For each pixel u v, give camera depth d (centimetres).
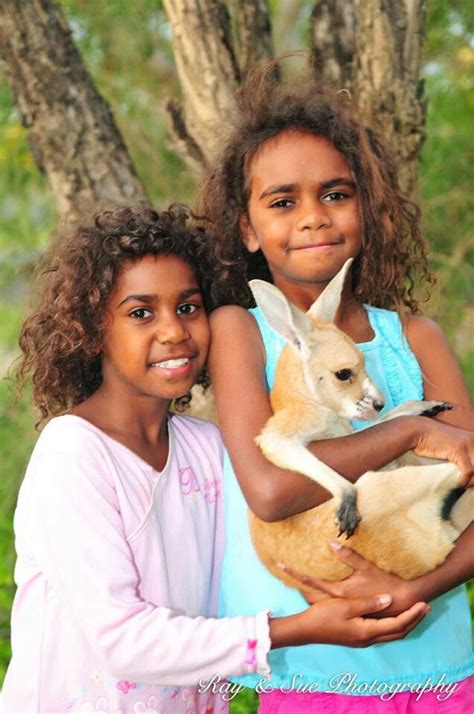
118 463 388
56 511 372
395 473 375
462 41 939
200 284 423
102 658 366
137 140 925
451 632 414
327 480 367
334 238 411
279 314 397
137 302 389
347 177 418
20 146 941
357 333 428
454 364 434
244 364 401
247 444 383
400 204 474
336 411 393
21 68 628
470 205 916
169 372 390
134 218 404
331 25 629
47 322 422
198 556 402
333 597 374
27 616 387
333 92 463
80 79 639
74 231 418
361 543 371
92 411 403
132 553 382
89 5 905
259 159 423
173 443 412
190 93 602
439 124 927
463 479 380
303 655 398
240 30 643
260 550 394
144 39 926
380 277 456
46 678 380
